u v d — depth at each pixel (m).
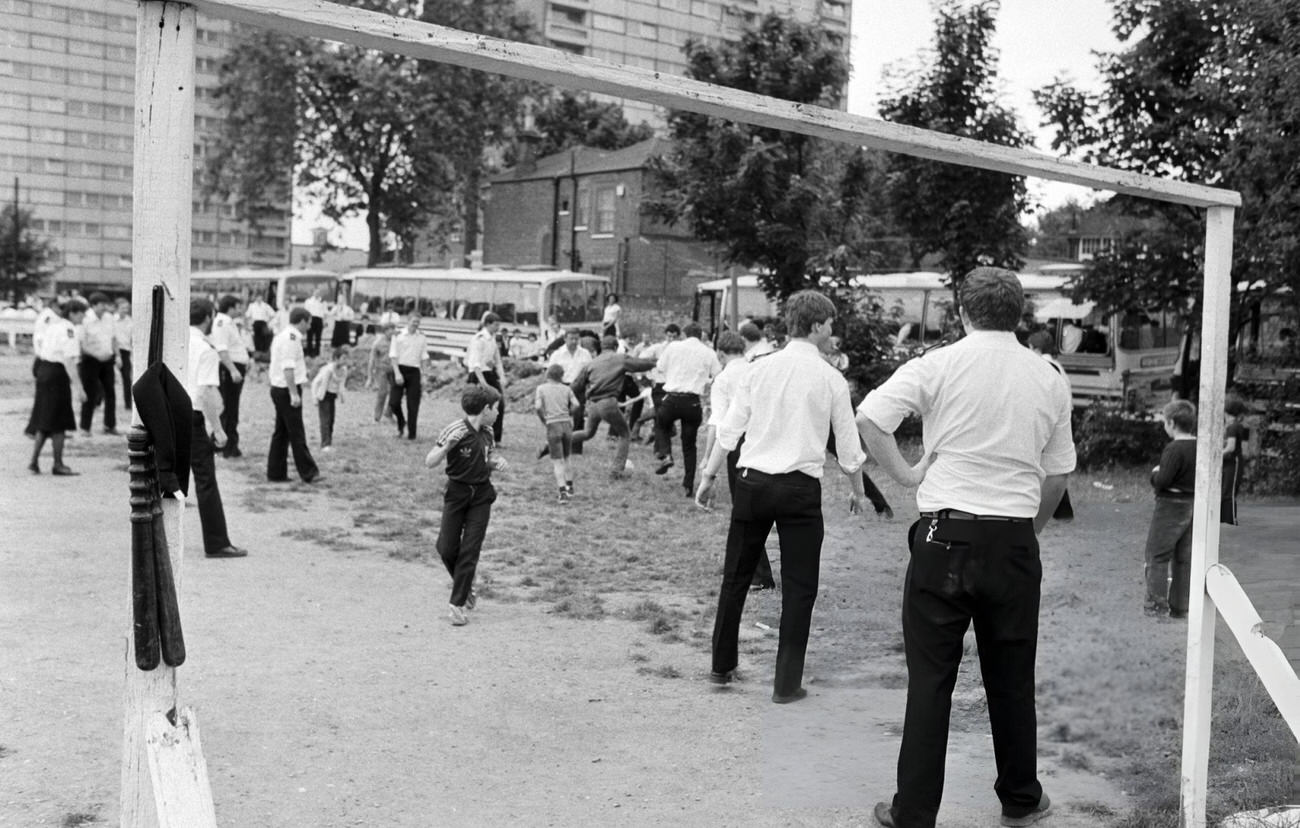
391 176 48.19
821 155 20.05
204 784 2.69
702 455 17.05
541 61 2.85
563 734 5.21
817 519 5.66
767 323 20.23
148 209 2.64
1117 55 16.33
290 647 6.65
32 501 11.38
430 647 6.75
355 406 24.89
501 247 51.62
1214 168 15.18
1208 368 4.11
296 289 47.34
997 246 17.80
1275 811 4.11
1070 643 5.90
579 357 18.41
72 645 6.46
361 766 4.78
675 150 20.34
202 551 9.48
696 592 8.34
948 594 3.87
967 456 3.86
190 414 2.68
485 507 7.45
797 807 4.29
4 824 4.09
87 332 16.92
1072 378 22.61
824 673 5.96
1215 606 4.04
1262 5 14.41
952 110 17.61
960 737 5.11
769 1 21.27
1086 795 4.32
